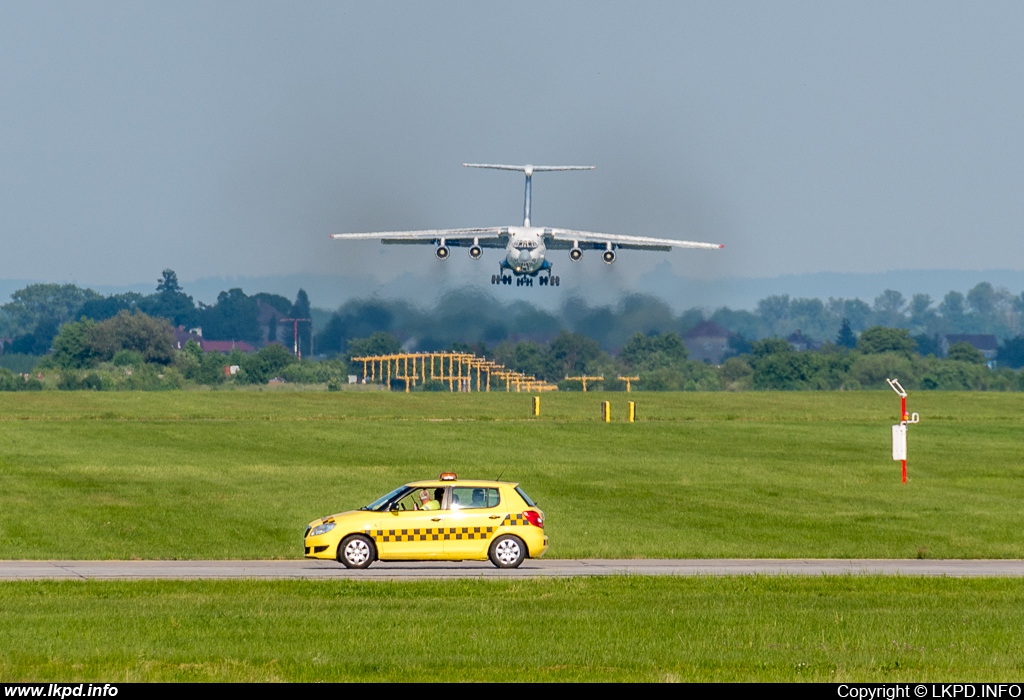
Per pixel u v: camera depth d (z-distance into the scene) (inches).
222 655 3302.2
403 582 4729.3
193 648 3393.2
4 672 3097.9
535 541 5428.2
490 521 5408.5
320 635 3582.7
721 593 4606.3
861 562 5959.6
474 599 4345.5
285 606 4133.9
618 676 3134.8
